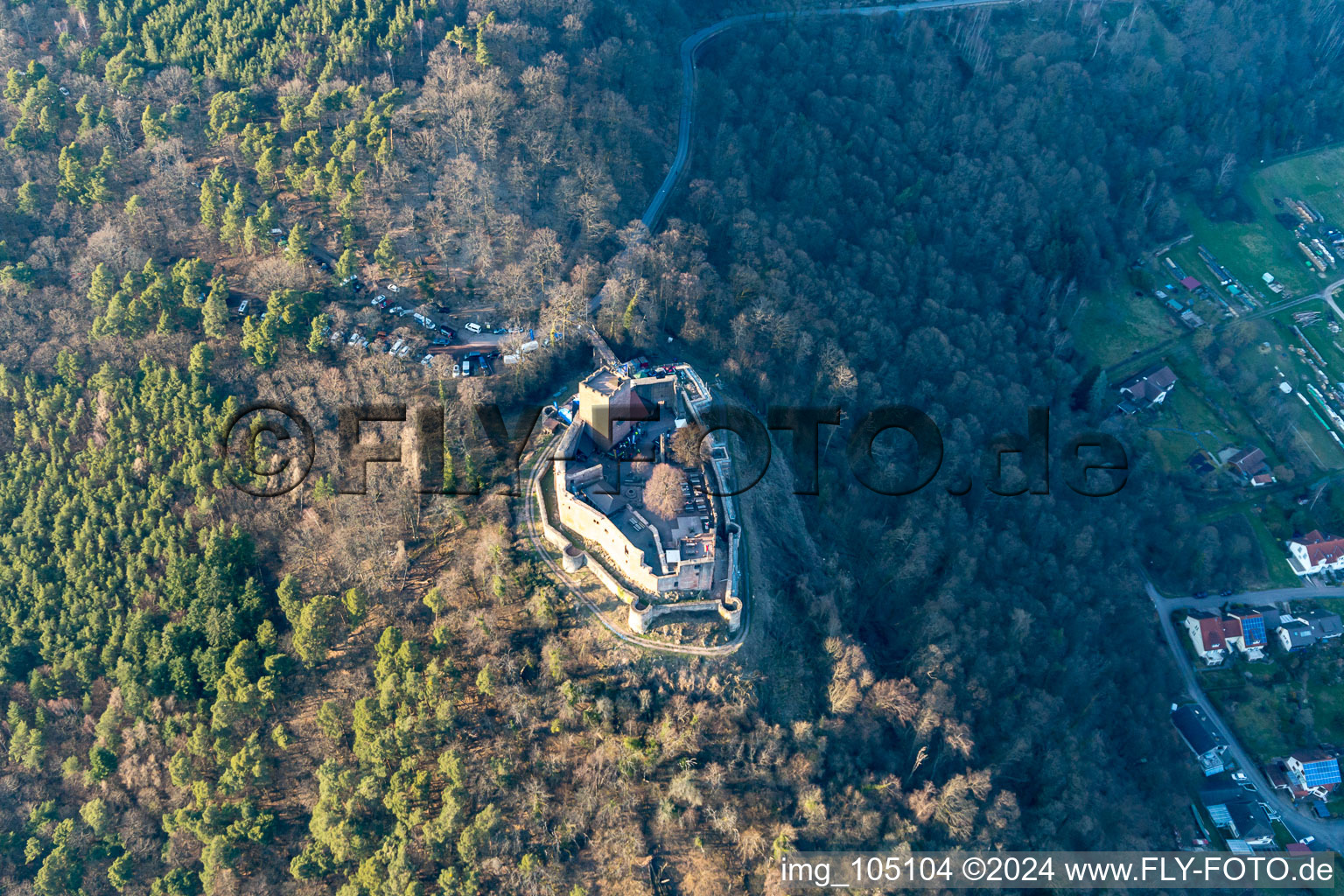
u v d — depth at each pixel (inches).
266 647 7440.9
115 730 7628.0
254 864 6870.1
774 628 7362.2
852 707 7165.4
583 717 6727.4
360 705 6879.9
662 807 6496.1
